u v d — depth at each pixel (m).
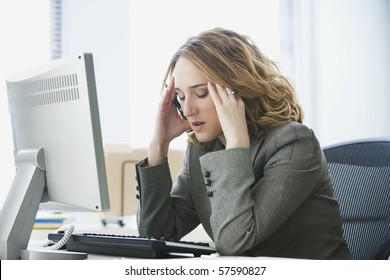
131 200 2.04
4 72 3.16
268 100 1.28
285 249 1.23
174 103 1.45
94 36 3.46
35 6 3.27
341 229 1.29
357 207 1.38
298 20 4.04
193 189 1.43
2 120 3.06
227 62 1.23
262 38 3.77
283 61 3.96
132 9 3.51
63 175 1.12
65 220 2.15
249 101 1.27
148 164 1.44
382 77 4.08
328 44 3.96
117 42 3.48
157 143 1.43
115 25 3.49
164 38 3.55
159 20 3.55
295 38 4.03
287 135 1.21
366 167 1.42
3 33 3.17
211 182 1.14
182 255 1.08
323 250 1.23
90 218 2.23
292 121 1.27
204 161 1.15
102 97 3.44
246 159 1.13
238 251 1.09
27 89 1.21
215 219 1.12
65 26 3.42
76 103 1.07
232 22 3.70
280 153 1.19
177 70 1.27
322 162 1.25
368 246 1.33
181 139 3.45
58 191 1.14
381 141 1.43
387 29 4.10
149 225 1.42
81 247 1.14
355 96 4.02
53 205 1.24
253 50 1.33
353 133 4.00
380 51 4.09
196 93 1.26
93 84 1.05
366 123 4.04
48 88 1.14
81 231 1.84
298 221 1.22
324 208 1.25
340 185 1.44
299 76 4.01
